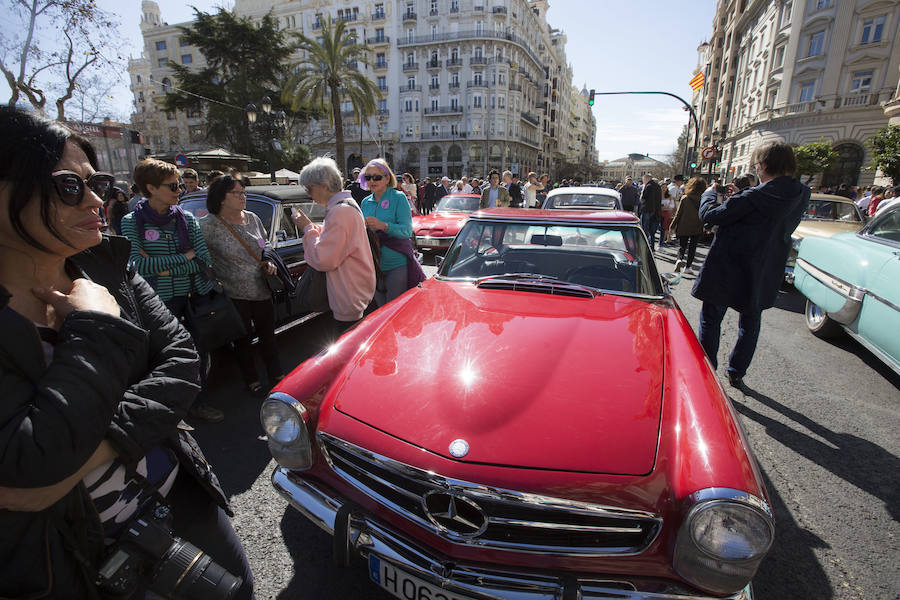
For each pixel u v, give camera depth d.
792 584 1.93
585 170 93.50
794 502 2.43
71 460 0.80
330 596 1.85
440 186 14.50
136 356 0.92
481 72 51.44
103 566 0.95
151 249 2.72
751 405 3.46
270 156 18.44
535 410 1.60
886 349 3.52
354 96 29.45
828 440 3.00
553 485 1.40
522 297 2.58
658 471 1.43
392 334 2.17
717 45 50.22
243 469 2.65
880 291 3.60
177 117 55.25
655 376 1.80
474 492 1.41
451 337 2.08
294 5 55.38
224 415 3.21
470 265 3.03
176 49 55.78
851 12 25.56
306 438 1.74
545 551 1.43
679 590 1.35
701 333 3.58
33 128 0.83
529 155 64.12
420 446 1.53
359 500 1.66
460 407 1.63
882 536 2.20
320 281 3.10
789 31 28.92
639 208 11.42
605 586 1.38
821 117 27.30
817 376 3.99
